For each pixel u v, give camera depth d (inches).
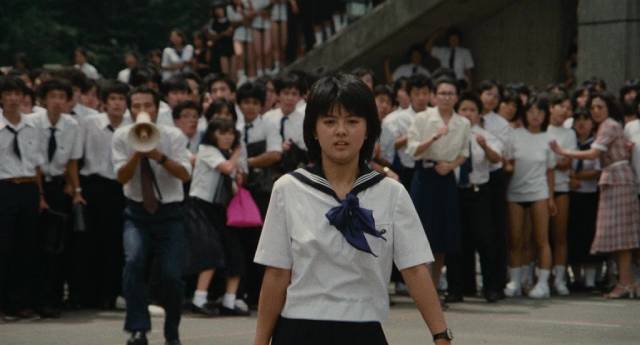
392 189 210.2
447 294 527.8
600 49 739.4
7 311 479.5
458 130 494.6
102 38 1307.8
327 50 825.5
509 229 559.2
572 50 820.0
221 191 473.4
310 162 213.6
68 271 508.1
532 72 818.2
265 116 509.4
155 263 389.1
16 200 460.4
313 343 205.2
